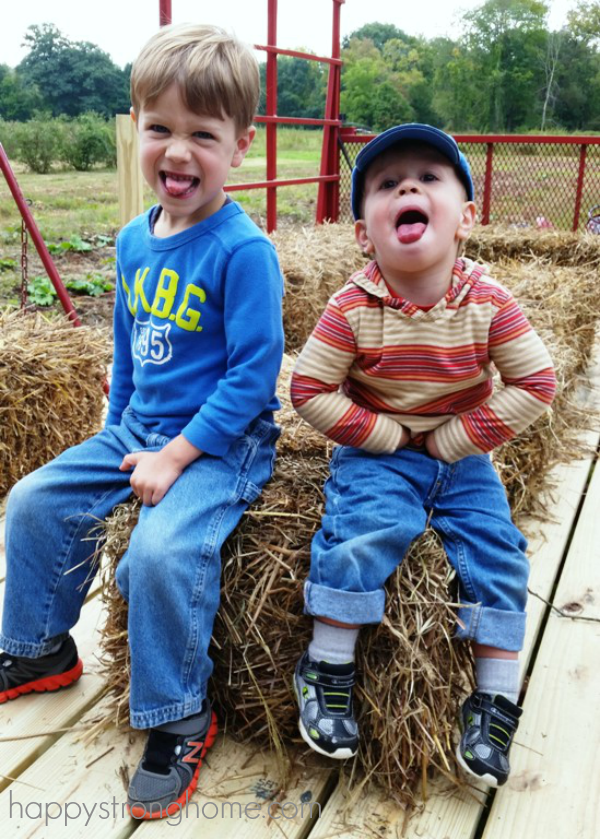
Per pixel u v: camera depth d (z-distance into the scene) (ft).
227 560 5.29
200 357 5.48
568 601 7.24
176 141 5.18
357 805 5.05
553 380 5.10
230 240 5.33
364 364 5.19
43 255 11.07
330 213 21.94
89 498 5.63
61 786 5.17
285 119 19.19
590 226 20.86
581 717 5.82
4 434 8.59
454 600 5.26
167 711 5.00
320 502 5.55
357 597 4.80
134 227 5.93
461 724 5.40
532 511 8.94
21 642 5.71
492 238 17.19
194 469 5.26
